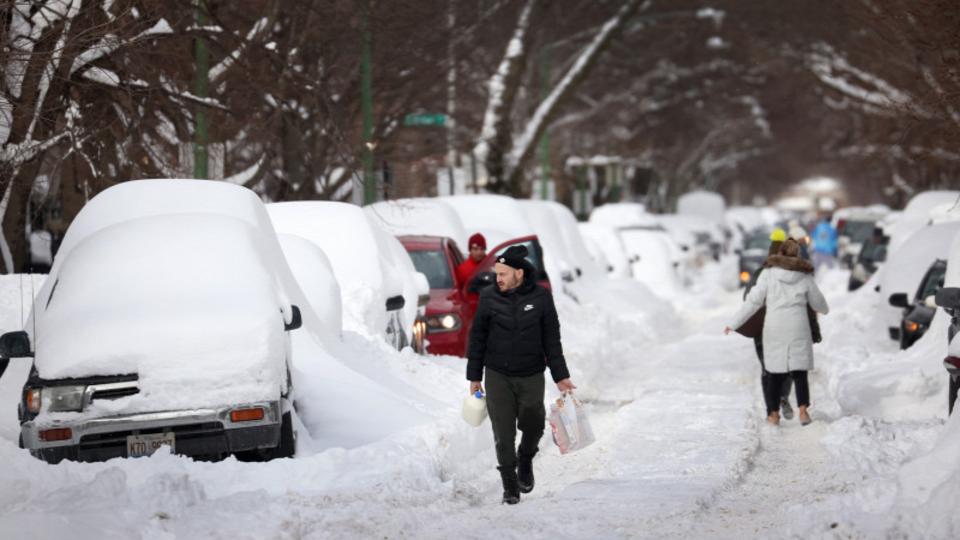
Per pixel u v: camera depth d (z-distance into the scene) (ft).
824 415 124.06
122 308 88.02
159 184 108.58
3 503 73.26
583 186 554.05
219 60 180.24
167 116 169.68
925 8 150.30
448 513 77.77
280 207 145.07
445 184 274.98
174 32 153.17
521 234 220.64
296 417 94.58
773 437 112.27
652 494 83.20
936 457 74.74
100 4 137.80
